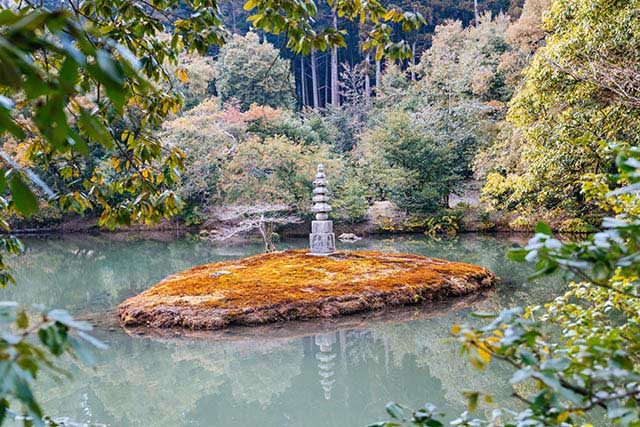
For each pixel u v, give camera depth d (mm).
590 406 898
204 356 5371
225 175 16328
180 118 16828
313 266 8578
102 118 1787
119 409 4145
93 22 1522
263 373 4934
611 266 797
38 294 8680
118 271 11250
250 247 15164
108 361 5254
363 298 6934
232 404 4266
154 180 2555
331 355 5348
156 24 2105
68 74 501
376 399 4270
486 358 958
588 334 1402
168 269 11352
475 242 14398
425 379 4621
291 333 6059
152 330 6203
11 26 475
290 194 16109
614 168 6512
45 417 1909
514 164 11250
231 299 6715
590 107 6418
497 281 8648
